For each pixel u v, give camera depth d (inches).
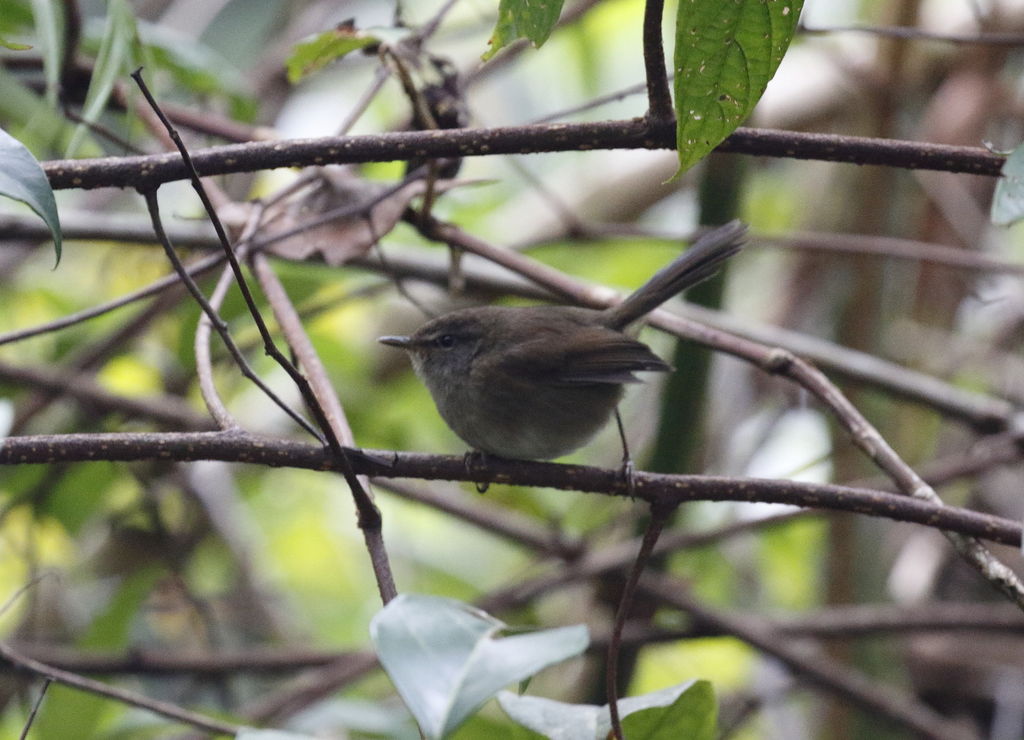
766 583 548.7
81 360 429.1
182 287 406.9
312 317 442.6
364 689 470.9
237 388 476.7
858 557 458.9
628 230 414.0
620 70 593.3
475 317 331.6
